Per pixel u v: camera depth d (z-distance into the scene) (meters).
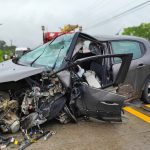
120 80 5.23
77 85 4.86
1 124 4.36
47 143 4.21
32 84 4.57
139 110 6.03
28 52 6.29
